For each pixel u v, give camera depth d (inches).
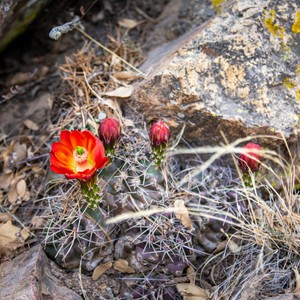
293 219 14.8
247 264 14.8
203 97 15.7
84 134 13.4
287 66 16.1
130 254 14.7
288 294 13.3
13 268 14.7
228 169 16.4
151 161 15.2
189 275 15.0
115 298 14.8
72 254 14.7
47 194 16.2
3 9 16.6
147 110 16.4
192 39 16.4
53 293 14.0
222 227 15.1
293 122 15.8
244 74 15.9
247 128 15.7
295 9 16.4
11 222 16.0
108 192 14.7
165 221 14.4
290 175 15.5
